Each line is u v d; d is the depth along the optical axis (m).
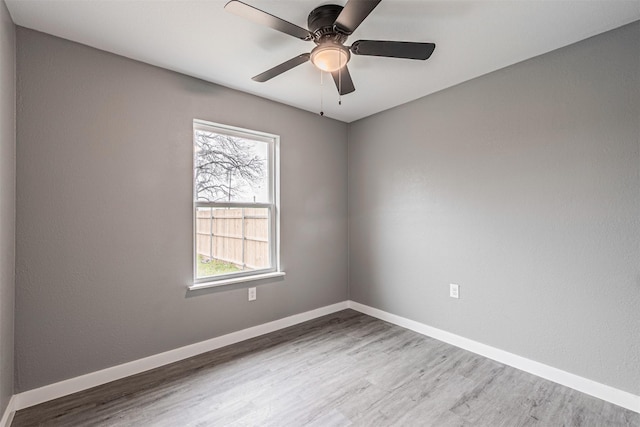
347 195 3.72
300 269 3.26
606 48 1.91
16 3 1.63
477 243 2.54
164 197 2.37
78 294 2.01
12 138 1.75
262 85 2.69
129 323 2.21
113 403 1.87
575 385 2.02
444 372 2.23
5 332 1.63
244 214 2.92
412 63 2.31
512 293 2.33
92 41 2.00
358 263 3.62
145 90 2.29
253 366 2.32
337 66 1.78
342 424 1.69
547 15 1.75
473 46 2.07
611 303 1.90
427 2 1.65
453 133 2.71
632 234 1.82
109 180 2.13
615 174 1.88
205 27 1.87
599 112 1.94
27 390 1.83
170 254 2.40
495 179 2.43
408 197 3.08
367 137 3.50
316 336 2.89
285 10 1.73
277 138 3.09
